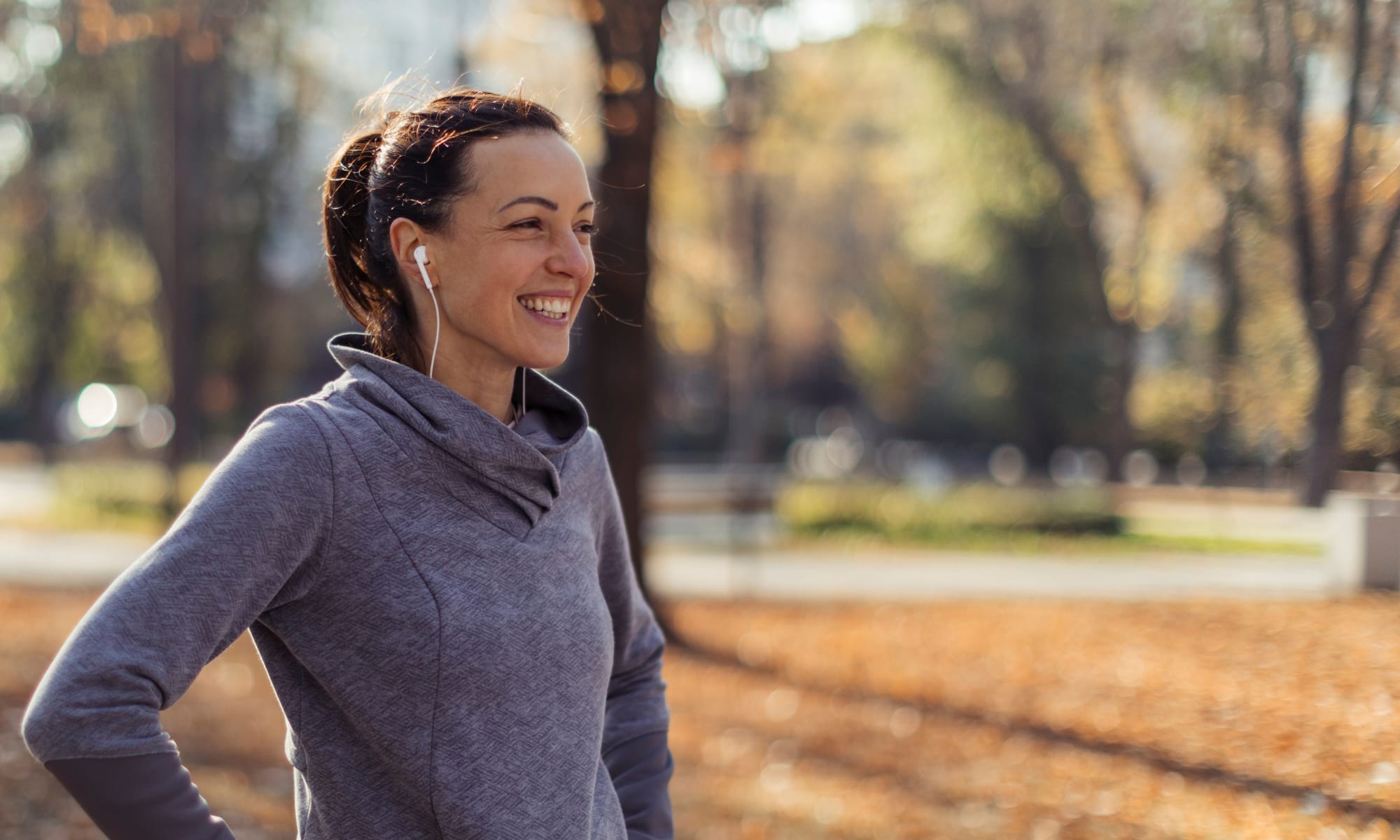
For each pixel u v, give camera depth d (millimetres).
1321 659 9547
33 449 43500
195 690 9672
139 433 38781
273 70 26234
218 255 30922
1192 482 30000
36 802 6180
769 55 13836
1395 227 10141
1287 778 6543
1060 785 6945
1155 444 32406
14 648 10812
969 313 40625
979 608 13547
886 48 23562
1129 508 24453
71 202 28234
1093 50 19047
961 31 22125
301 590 1672
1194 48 13766
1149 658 10297
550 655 1753
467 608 1690
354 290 1999
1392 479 13422
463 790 1671
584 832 1762
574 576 1843
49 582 15344
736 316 34719
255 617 1613
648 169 11469
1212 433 25375
